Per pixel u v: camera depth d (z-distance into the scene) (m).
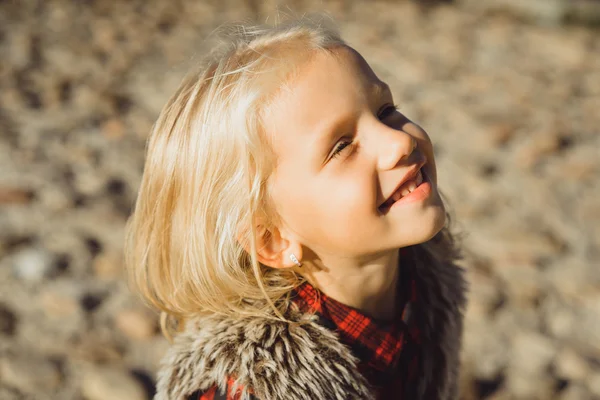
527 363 2.81
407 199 1.19
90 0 7.84
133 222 1.39
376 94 1.21
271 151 1.18
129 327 2.92
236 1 8.12
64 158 4.31
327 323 1.30
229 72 1.21
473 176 4.24
